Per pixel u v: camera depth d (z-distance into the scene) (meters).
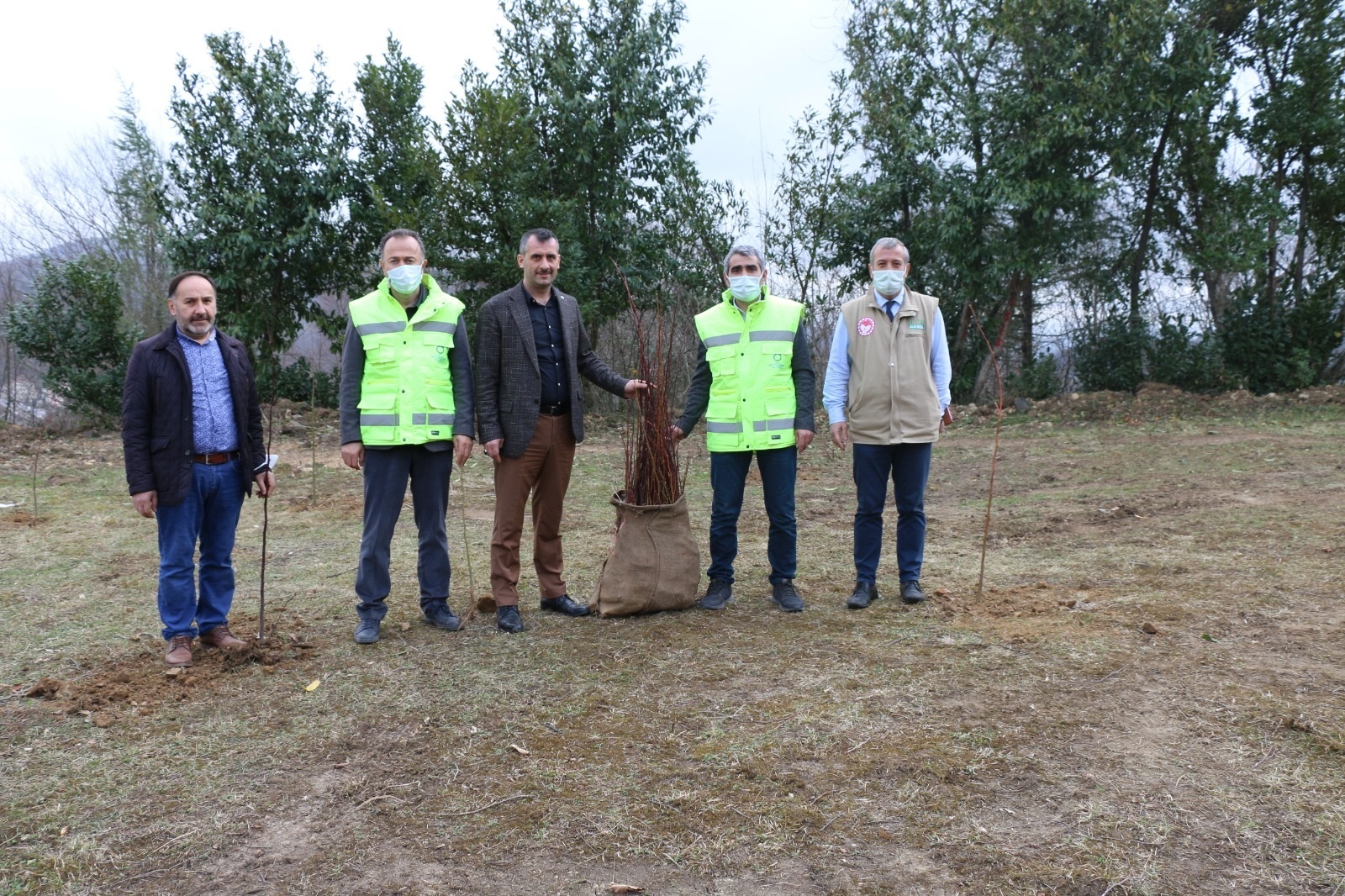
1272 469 8.40
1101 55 13.27
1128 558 5.56
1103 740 3.11
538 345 4.41
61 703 3.59
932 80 14.16
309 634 4.42
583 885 2.37
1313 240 14.66
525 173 13.42
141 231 18.75
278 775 2.99
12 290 20.27
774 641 4.19
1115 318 14.97
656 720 3.36
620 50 13.87
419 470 4.40
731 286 4.59
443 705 3.52
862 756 3.03
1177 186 14.78
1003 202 13.39
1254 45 14.35
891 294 4.62
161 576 3.95
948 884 2.34
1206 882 2.31
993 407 14.35
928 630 4.31
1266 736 3.08
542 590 4.75
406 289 4.17
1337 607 4.40
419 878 2.41
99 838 2.62
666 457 4.73
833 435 4.86
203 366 3.93
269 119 13.52
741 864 2.45
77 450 11.62
